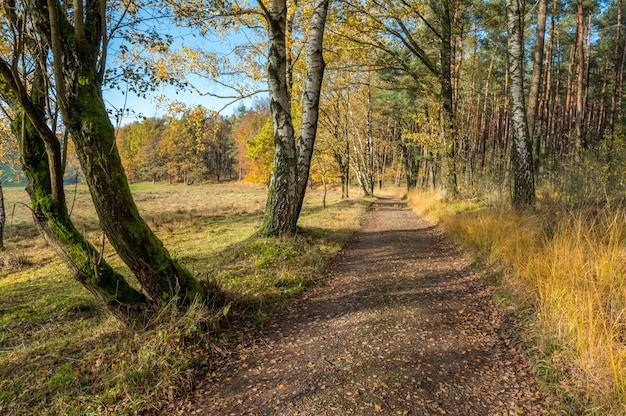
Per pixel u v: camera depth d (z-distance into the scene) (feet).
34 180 12.42
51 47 10.87
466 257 24.62
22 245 46.62
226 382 11.10
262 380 11.11
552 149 81.56
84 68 11.40
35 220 12.72
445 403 9.68
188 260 29.53
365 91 90.94
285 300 18.11
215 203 108.99
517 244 19.80
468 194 49.24
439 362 11.76
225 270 22.74
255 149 70.13
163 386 10.43
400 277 21.54
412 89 54.85
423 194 71.26
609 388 9.18
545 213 23.65
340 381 10.82
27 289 24.56
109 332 14.30
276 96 28.66
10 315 18.76
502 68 97.86
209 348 12.66
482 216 30.17
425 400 9.80
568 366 10.55
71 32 11.32
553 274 14.44
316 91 30.17
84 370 11.55
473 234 26.78
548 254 16.55
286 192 29.25
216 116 34.81
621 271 13.76
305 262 24.62
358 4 41.63
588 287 12.94
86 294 21.77
